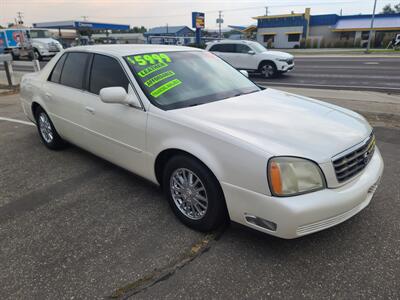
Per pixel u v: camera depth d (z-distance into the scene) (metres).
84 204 3.32
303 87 10.92
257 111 2.91
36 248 2.65
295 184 2.21
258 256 2.50
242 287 2.22
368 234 2.74
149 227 2.90
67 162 4.38
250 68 14.53
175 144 2.71
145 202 3.33
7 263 2.48
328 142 2.42
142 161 3.13
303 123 2.70
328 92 8.91
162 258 2.50
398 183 3.61
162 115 2.85
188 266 2.41
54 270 2.40
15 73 12.41
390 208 3.12
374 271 2.34
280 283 2.24
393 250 2.55
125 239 2.74
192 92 3.24
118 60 3.37
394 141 4.91
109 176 3.95
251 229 2.43
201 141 2.55
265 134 2.45
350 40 44.12
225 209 2.62
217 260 2.47
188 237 2.75
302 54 30.08
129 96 3.10
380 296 2.12
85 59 3.84
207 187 2.58
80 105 3.76
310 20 48.53
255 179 2.26
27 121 6.48
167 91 3.13
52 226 2.95
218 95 3.30
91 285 2.25
